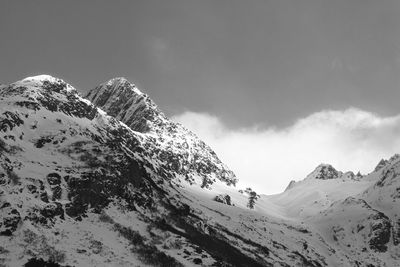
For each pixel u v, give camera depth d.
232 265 123.31
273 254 164.00
